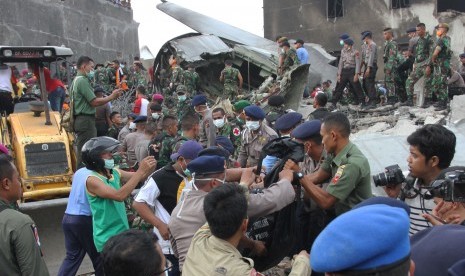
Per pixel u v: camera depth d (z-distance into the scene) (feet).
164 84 53.26
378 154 19.15
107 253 6.95
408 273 4.91
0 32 64.54
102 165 15.21
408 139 9.80
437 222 7.88
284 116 17.74
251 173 12.35
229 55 50.21
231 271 8.34
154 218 14.02
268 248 11.56
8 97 27.09
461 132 22.52
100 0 92.07
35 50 24.21
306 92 51.55
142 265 6.81
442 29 29.68
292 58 40.68
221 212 8.63
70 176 22.67
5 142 23.35
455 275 5.55
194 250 8.98
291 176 11.15
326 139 11.93
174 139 21.49
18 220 10.78
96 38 90.12
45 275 11.03
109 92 53.42
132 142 26.78
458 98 25.88
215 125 25.39
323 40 92.43
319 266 4.80
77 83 23.56
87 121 23.76
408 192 10.56
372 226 4.68
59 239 20.83
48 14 75.46
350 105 37.32
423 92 31.27
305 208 12.25
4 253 10.59
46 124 24.12
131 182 14.53
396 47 35.58
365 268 4.71
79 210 15.69
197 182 11.60
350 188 11.21
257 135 21.16
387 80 35.73
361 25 88.17
